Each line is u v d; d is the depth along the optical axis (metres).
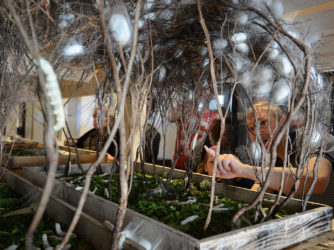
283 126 0.61
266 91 0.75
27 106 0.77
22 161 1.60
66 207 0.82
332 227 0.88
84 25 0.63
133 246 0.60
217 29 0.74
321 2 0.77
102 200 0.82
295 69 0.59
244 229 0.61
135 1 0.63
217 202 1.02
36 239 0.72
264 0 0.66
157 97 1.07
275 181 1.04
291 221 0.71
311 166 1.03
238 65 0.72
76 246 0.70
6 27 0.63
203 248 0.53
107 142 0.40
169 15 0.76
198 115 1.08
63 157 1.67
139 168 1.54
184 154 1.12
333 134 0.95
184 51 0.92
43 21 0.61
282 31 0.58
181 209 0.90
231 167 1.10
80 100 1.22
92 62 0.73
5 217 0.86
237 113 1.38
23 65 0.71
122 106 0.40
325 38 0.82
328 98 0.82
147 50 0.72
